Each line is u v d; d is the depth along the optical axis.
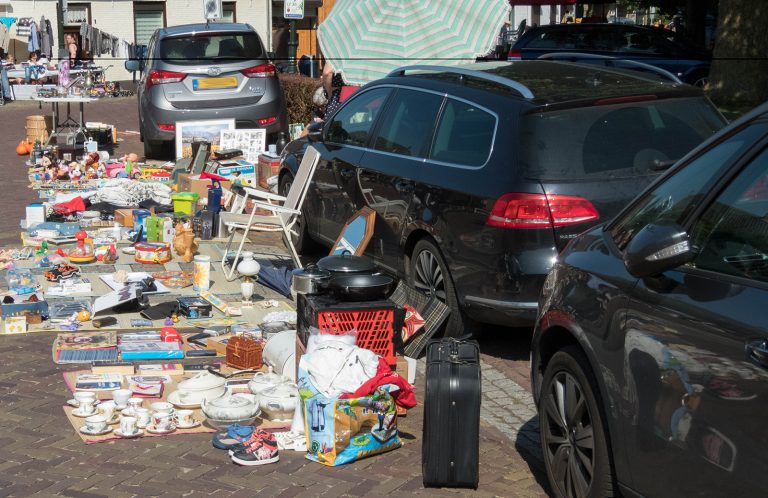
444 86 7.06
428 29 11.41
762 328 3.09
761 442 3.04
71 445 5.06
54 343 6.65
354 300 5.63
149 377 5.98
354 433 4.91
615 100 6.21
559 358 4.37
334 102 12.49
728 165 3.65
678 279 3.57
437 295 6.87
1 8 30.89
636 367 3.70
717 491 3.24
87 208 10.79
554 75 6.89
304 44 32.97
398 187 7.15
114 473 4.74
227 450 5.02
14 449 5.00
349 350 5.08
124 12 32.56
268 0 34.50
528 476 4.83
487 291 6.23
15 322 6.91
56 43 31.50
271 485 4.64
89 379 5.89
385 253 7.42
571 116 6.13
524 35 19.30
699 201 3.69
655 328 3.60
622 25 18.67
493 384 6.25
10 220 10.79
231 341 6.30
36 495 4.48
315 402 4.90
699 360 3.34
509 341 7.06
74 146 14.30
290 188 9.30
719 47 14.41
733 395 3.17
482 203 6.21
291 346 6.12
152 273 8.48
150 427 5.24
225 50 14.62
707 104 6.50
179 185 11.77
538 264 5.96
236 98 14.41
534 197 5.96
